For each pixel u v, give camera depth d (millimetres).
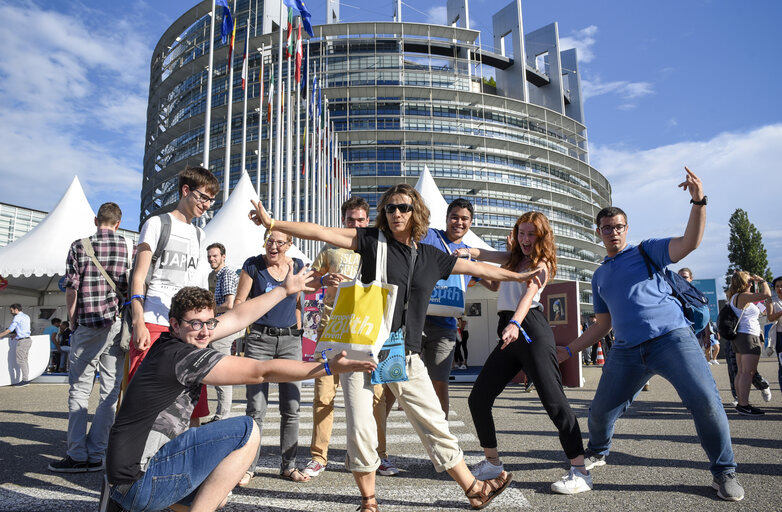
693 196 2992
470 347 16500
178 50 68812
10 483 3299
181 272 3510
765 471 3402
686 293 3217
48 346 11320
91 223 11867
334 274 2549
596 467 3605
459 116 69438
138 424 1939
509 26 80500
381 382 2486
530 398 8453
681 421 5695
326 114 32469
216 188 3676
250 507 2793
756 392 8508
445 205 13617
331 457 4160
